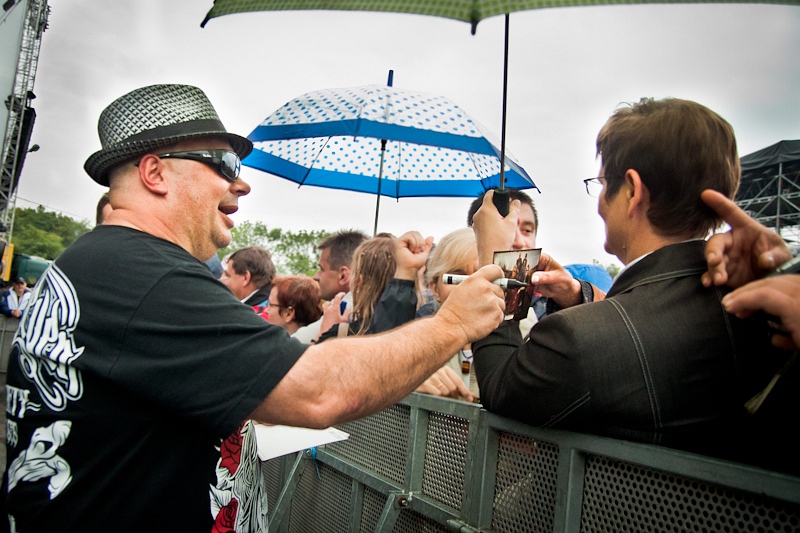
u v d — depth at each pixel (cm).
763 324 90
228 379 91
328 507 179
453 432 133
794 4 48
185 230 115
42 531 93
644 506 91
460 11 55
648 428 90
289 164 288
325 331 291
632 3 50
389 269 258
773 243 83
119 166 113
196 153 114
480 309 112
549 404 95
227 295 100
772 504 76
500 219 124
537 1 53
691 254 96
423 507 136
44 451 94
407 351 104
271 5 67
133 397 93
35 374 97
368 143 288
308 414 94
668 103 103
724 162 96
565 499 100
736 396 89
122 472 93
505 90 121
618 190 105
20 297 911
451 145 218
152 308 93
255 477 119
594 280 258
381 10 58
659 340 89
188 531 97
